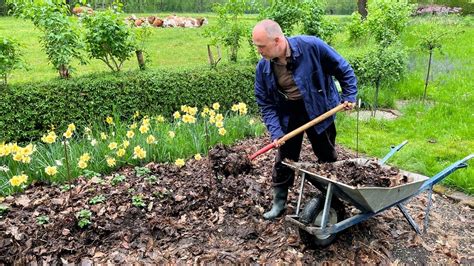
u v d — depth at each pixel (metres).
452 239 3.94
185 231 3.87
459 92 8.84
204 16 24.20
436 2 19.94
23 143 5.75
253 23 8.87
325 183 3.40
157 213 4.07
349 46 11.87
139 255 3.57
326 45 3.55
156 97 6.61
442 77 9.84
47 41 6.70
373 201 3.32
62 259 3.47
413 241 3.83
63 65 6.64
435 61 11.04
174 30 18.41
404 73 9.45
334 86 3.78
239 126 6.32
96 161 5.00
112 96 6.27
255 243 3.74
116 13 6.98
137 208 4.05
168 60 12.09
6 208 3.96
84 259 3.48
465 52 12.48
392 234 3.92
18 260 3.43
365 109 8.19
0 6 22.77
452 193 4.81
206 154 5.48
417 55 11.51
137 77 6.51
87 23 6.87
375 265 3.51
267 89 3.76
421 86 9.12
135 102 6.45
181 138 5.65
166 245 3.69
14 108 5.62
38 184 4.66
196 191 4.41
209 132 5.80
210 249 3.65
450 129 6.86
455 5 19.84
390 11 11.54
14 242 3.56
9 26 17.94
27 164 4.84
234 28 8.47
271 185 4.44
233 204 4.23
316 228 3.28
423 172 5.37
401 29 11.85
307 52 3.48
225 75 7.16
